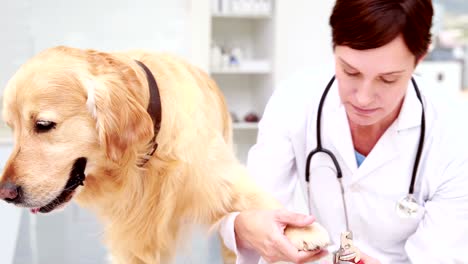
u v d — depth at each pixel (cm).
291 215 113
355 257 112
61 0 400
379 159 129
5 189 113
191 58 415
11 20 380
